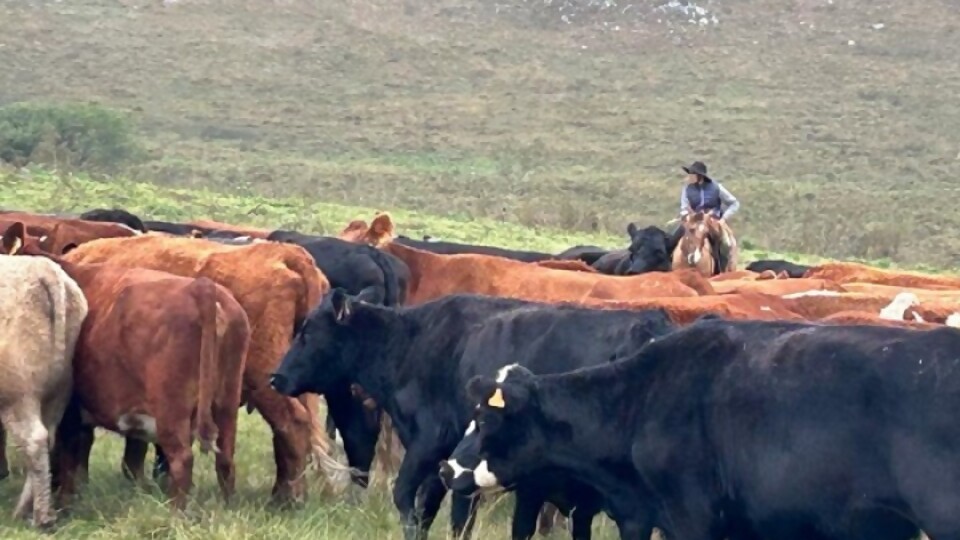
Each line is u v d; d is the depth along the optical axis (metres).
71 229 16.52
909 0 138.38
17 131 52.53
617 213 54.25
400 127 92.12
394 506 11.82
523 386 9.42
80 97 88.50
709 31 132.25
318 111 95.00
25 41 101.88
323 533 11.02
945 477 7.63
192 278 11.78
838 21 133.12
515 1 138.62
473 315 11.54
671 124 95.19
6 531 11.03
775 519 8.41
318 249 15.48
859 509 8.00
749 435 8.45
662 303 12.28
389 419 13.42
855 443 7.98
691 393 8.85
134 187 41.69
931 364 7.83
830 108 100.31
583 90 109.38
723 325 8.98
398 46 119.56
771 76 114.00
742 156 83.12
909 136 89.56
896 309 13.43
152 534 10.80
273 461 13.80
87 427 11.95
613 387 9.29
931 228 55.88
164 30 113.38
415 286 15.50
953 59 118.81
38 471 11.18
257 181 59.59
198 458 13.69
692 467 8.81
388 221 18.77
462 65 115.88
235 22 119.50
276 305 12.67
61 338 11.24
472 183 67.75
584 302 12.41
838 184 72.38
